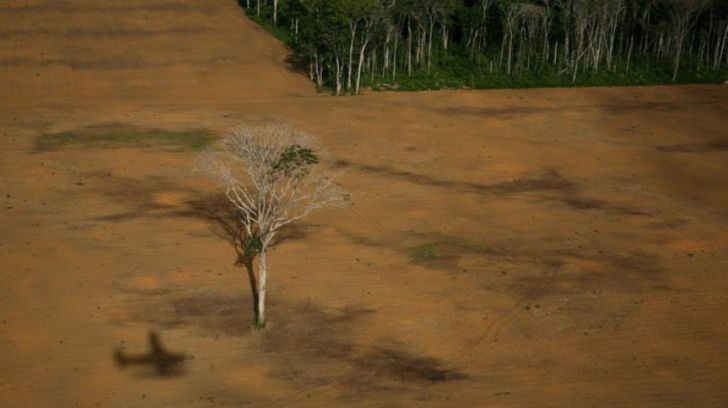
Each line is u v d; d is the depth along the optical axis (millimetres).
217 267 55812
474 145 81500
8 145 77000
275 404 41625
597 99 98625
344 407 41219
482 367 45188
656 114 93812
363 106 92750
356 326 49312
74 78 99375
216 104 92125
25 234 59562
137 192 67438
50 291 52219
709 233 62812
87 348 46500
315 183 69500
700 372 44656
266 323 49500
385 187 70250
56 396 42156
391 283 54219
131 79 99875
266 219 52250
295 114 88875
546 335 48438
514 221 64062
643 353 46500
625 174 75250
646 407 41156
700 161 79312
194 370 44750
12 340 47031
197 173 71312
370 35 100688
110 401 41750
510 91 101000
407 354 46500
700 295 53219
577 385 43188
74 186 68375
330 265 56406
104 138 79625
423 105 93938
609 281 54844
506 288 53750
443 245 59656
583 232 62312
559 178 73688
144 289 52844
